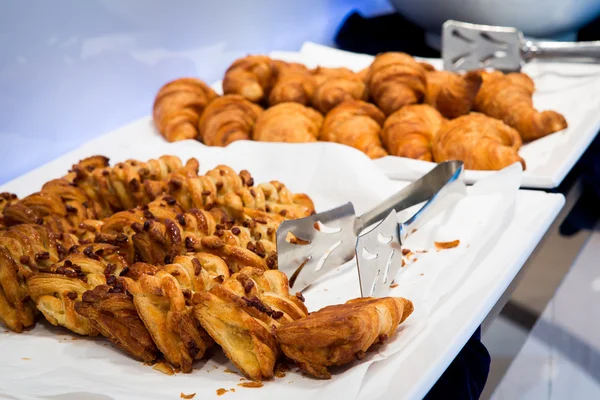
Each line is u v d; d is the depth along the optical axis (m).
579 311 0.91
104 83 1.11
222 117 1.05
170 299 0.68
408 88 1.07
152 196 0.84
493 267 0.77
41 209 0.83
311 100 1.10
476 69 1.16
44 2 1.03
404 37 1.46
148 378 0.67
